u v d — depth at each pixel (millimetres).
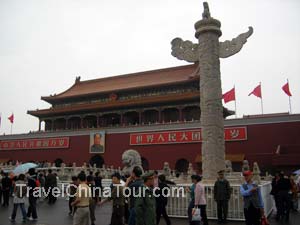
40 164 51156
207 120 21875
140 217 9492
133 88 63188
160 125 54125
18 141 68250
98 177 24578
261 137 46781
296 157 41562
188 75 62750
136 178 11203
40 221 18172
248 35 22391
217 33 22938
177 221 17641
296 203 24062
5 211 22578
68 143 62438
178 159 51344
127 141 56594
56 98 72062
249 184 12750
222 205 17047
